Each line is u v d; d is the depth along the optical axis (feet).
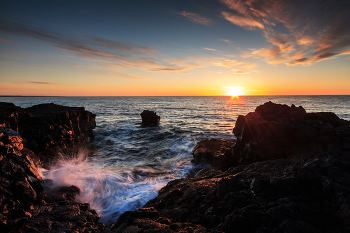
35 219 15.76
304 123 25.63
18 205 16.24
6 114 39.42
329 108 220.84
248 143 28.43
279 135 25.63
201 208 14.38
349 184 12.41
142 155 50.98
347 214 9.97
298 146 23.98
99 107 261.44
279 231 9.55
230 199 13.41
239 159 29.63
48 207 17.89
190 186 19.07
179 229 10.78
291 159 21.91
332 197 11.75
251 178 17.43
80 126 62.85
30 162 22.15
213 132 83.92
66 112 54.08
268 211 10.82
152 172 38.04
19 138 26.23
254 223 10.44
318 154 20.25
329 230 9.82
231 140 49.52
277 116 29.09
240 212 11.22
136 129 91.45
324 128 23.49
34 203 18.12
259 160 26.23
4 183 17.19
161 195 20.20
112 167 41.01
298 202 11.99
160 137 73.26
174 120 133.08
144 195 27.35
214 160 38.27
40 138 43.34
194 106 300.40
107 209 24.04
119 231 10.66
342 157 17.79
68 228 15.01
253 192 13.93
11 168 18.66
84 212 18.21
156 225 11.14
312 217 10.65
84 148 53.78
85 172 36.22
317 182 13.04
